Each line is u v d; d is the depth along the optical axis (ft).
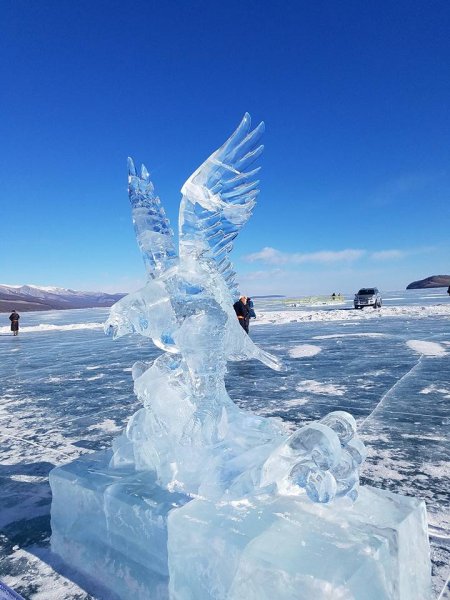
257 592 5.46
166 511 6.71
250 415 8.68
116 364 34.14
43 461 13.99
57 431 17.30
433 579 7.16
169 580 6.48
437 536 8.45
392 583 5.60
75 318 125.59
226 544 5.82
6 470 13.33
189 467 7.53
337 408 18.53
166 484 7.54
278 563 5.33
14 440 16.34
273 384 24.34
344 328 52.39
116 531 7.39
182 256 7.49
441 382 22.20
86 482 8.02
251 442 7.82
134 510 7.05
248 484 6.66
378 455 12.96
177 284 7.40
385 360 29.45
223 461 7.25
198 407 7.73
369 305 87.30
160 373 8.23
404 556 5.93
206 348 7.42
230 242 8.01
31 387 27.02
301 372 27.20
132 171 7.80
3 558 8.55
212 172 7.09
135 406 20.80
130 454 8.80
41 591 7.45
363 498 6.79
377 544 5.52
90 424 18.12
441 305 85.46
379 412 17.57
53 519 8.63
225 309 7.57
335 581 4.97
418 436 14.53
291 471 6.10
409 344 35.99
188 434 7.49
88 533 7.89
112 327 6.92
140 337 55.21
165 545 6.68
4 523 10.01
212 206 7.34
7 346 52.16
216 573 5.91
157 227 7.83
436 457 12.65
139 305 7.06
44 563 8.30
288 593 5.21
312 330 51.72
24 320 132.46
